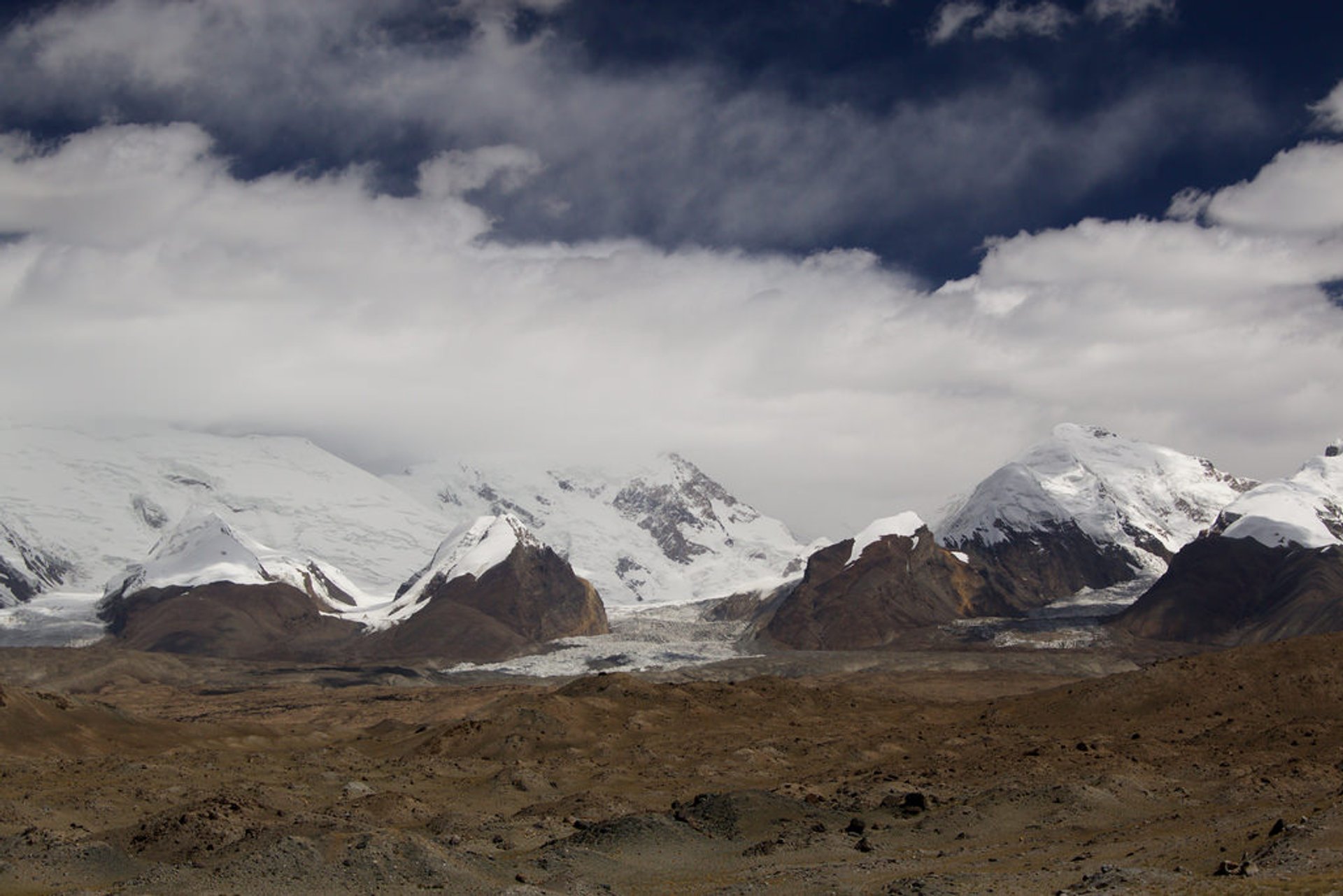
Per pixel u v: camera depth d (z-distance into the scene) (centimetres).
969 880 11444
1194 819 14212
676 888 12438
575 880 12562
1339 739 18062
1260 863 11094
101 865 12838
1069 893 10662
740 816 15050
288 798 15738
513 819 16750
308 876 12094
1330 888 9594
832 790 17975
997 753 19888
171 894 11662
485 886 12194
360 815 16012
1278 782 15688
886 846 14150
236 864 12194
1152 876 10900
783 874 12581
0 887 12194
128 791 18438
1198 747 18862
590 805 17462
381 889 11956
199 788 18950
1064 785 15788
